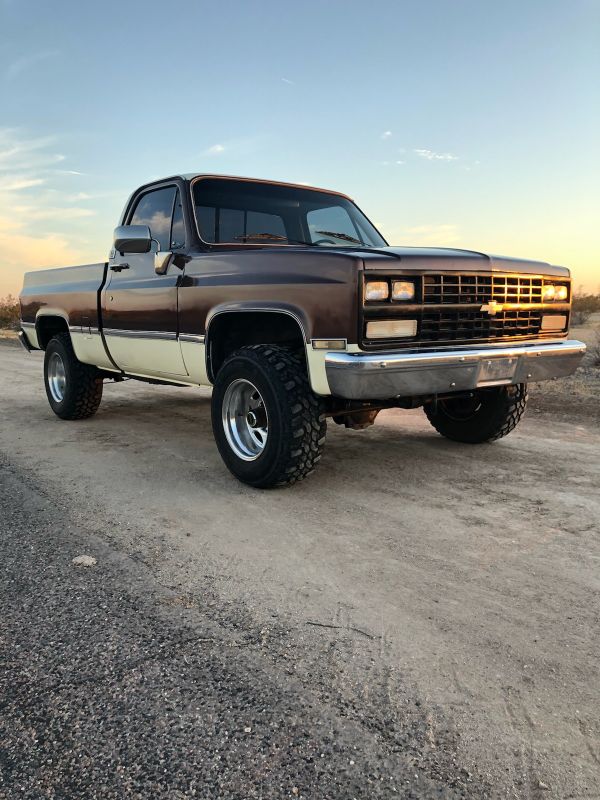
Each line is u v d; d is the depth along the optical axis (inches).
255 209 190.9
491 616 92.4
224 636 87.7
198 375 176.4
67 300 236.7
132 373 220.1
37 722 70.8
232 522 132.7
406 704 72.8
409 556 114.5
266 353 148.7
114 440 213.5
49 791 61.1
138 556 115.3
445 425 207.0
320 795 60.2
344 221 207.5
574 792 60.1
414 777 62.2
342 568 109.4
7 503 145.9
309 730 68.9
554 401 288.2
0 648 85.5
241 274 153.9
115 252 212.7
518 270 154.0
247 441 159.9
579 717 70.4
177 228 185.8
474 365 143.4
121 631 89.4
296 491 154.1
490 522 132.0
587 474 167.8
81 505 144.5
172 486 159.0
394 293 132.4
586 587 102.0
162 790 61.1
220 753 65.7
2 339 784.9
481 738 67.2
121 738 68.1
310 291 135.0
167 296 179.8
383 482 161.3
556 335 166.4
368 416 159.0
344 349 129.8
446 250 151.5
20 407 284.8
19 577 106.9
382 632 88.1
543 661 80.9
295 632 88.4
